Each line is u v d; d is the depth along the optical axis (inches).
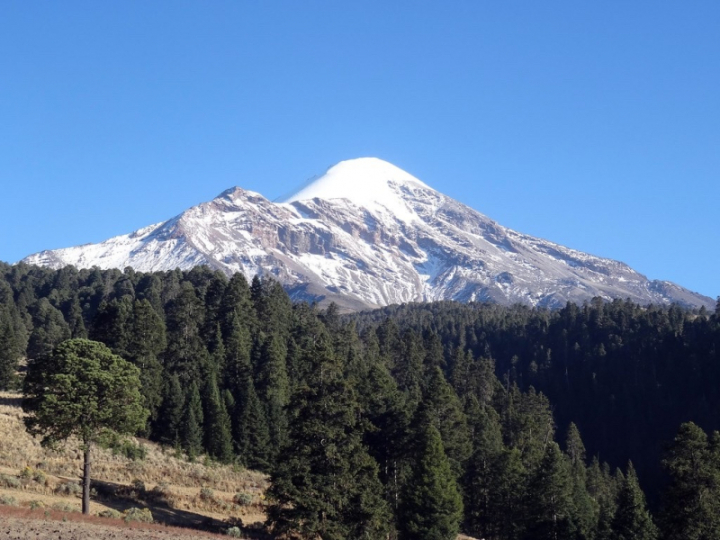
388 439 2824.8
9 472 2255.2
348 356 4562.0
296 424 2074.3
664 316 7583.7
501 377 7564.0
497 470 3029.0
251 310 4704.7
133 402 2038.6
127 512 2000.5
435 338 5595.5
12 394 3750.0
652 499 5012.3
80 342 2017.7
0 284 6668.3
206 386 3671.3
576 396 6830.7
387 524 2239.2
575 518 2847.0
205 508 2412.6
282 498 2017.7
